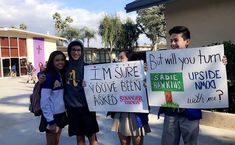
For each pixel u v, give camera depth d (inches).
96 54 1883.6
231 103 324.5
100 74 203.9
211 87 171.9
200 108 174.2
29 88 864.3
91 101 207.6
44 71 211.9
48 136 219.0
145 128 209.5
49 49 1811.0
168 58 179.6
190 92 175.5
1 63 1523.1
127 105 200.4
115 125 209.5
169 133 181.3
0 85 1004.6
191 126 175.5
